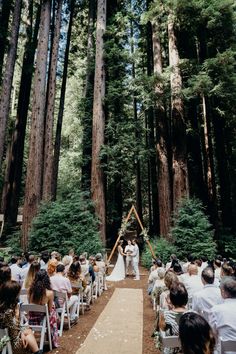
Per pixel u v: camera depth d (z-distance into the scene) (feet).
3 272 16.15
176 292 12.73
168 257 44.88
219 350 9.76
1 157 51.21
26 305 16.29
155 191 70.49
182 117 52.39
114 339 19.20
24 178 96.84
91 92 66.54
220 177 59.62
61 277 20.89
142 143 60.03
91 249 43.42
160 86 52.70
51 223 43.98
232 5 48.26
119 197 67.82
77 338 19.31
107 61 61.05
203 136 67.67
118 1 71.31
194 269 18.80
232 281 10.82
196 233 44.55
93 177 53.62
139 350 17.43
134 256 44.91
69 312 22.43
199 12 49.03
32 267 20.07
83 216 46.57
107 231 67.77
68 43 71.67
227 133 62.80
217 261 25.57
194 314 6.51
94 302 29.99
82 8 78.18
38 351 13.06
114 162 53.93
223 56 45.32
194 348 6.02
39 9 71.10
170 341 11.34
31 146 47.65
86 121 65.46
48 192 52.49
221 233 54.54
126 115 62.13
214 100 55.31
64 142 91.50
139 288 37.99
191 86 49.88
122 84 58.39
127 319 23.79
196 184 58.75
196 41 59.62
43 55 50.55
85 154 64.59
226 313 9.95
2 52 59.31
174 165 51.21
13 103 99.14
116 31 60.59
